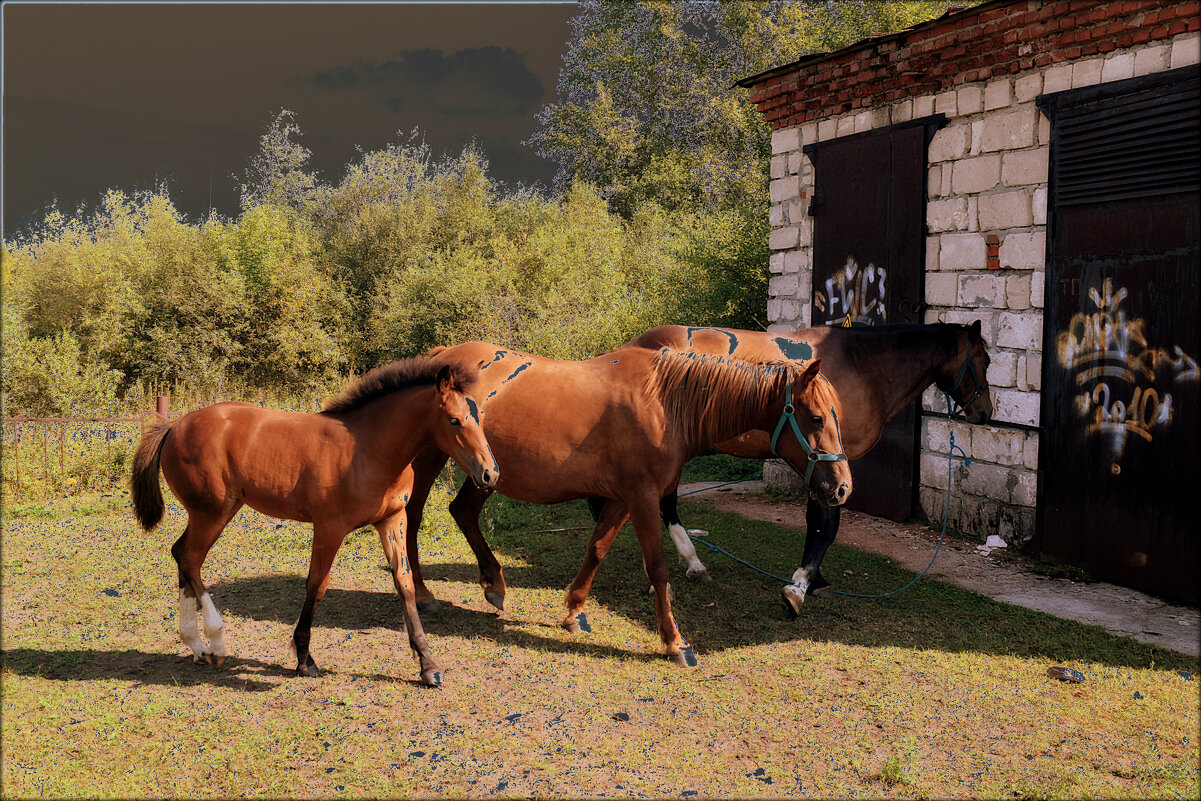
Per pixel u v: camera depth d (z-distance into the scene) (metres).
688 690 4.29
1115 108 6.06
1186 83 5.58
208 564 6.52
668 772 3.46
